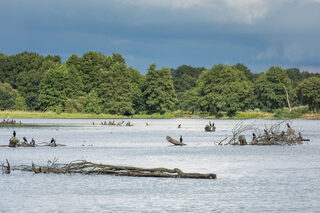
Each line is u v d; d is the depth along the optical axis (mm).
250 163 84125
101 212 47844
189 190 58312
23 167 78312
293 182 63562
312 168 77375
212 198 53844
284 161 86625
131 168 69438
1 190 58375
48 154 100312
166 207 49844
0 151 105312
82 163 71688
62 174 70688
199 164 83188
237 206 50000
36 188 59719
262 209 48781
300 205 50312
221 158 92250
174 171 67688
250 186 60812
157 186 61094
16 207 49938
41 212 47969
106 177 68062
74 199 53469
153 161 88188
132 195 55562
